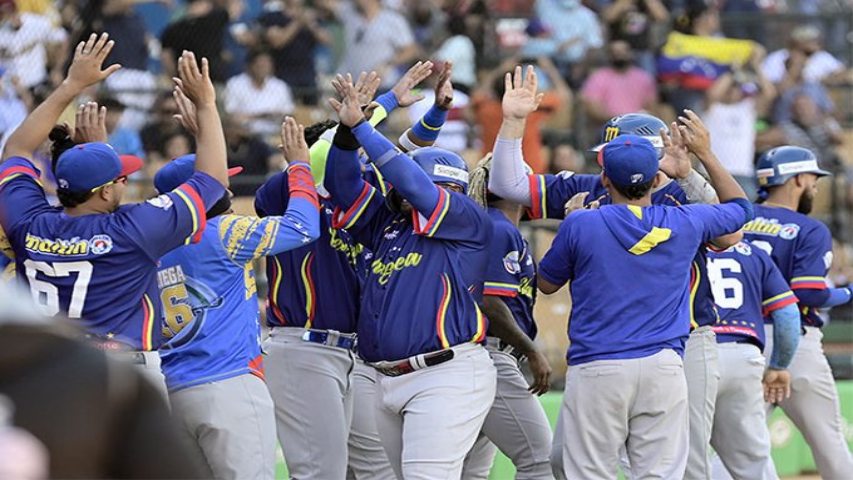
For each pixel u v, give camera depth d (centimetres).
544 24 4328
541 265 2164
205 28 3784
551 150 4116
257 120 3778
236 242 1916
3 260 1992
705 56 4397
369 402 2294
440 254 1980
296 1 4091
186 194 1797
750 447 2420
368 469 2316
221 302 1931
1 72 3456
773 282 2462
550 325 3522
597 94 4272
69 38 3597
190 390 1912
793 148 2653
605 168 2111
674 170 2178
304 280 2142
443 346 1966
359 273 2141
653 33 4406
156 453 744
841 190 4391
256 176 3675
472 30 4256
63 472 704
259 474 1945
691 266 2209
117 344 1753
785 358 2503
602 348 2069
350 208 2027
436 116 2277
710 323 2250
